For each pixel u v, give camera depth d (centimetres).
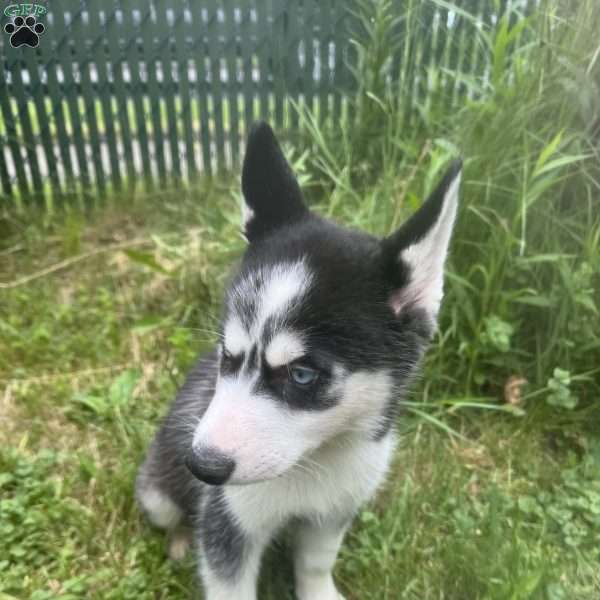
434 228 30
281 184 32
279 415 28
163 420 41
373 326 30
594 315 49
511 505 43
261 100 69
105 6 62
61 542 40
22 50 62
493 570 37
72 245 63
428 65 66
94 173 69
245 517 34
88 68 64
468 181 49
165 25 64
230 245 57
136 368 52
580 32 49
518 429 49
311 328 28
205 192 69
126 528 41
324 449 32
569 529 42
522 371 51
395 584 38
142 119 67
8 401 49
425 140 58
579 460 48
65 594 37
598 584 39
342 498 35
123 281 61
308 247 30
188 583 39
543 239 51
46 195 68
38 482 43
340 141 66
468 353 50
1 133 65
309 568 37
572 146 49
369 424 32
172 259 61
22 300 57
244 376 29
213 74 67
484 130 51
